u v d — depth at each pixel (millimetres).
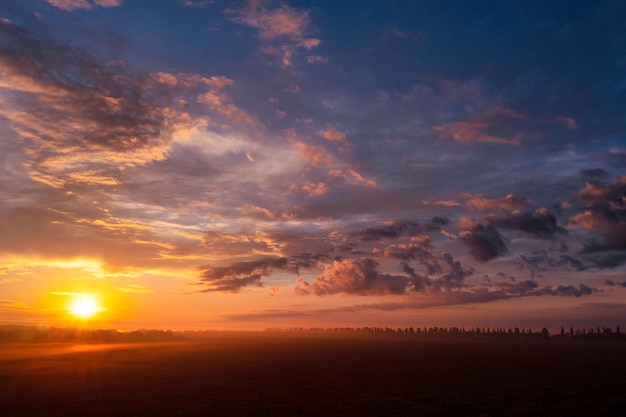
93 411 34219
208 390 44125
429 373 59000
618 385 47625
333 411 33531
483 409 34312
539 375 56750
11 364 76625
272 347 144000
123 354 104875
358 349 127125
